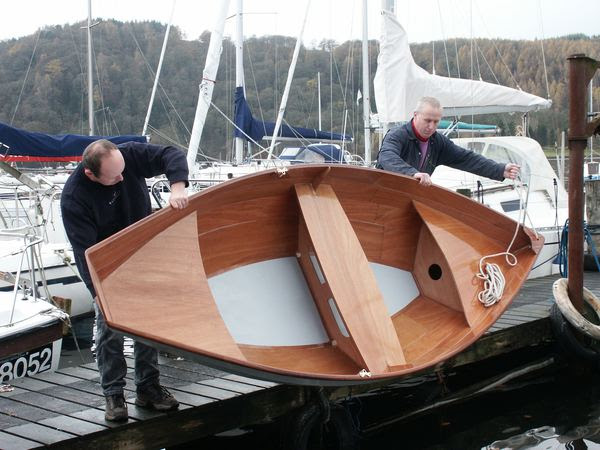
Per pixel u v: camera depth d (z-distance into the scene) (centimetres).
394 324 507
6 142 953
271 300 467
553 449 513
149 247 380
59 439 380
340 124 2377
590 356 660
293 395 472
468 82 1028
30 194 997
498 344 629
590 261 938
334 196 480
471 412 593
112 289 355
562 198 1039
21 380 502
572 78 624
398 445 523
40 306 639
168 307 365
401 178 503
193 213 409
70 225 366
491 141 1055
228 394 448
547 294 805
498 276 511
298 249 486
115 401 399
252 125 1273
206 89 1033
